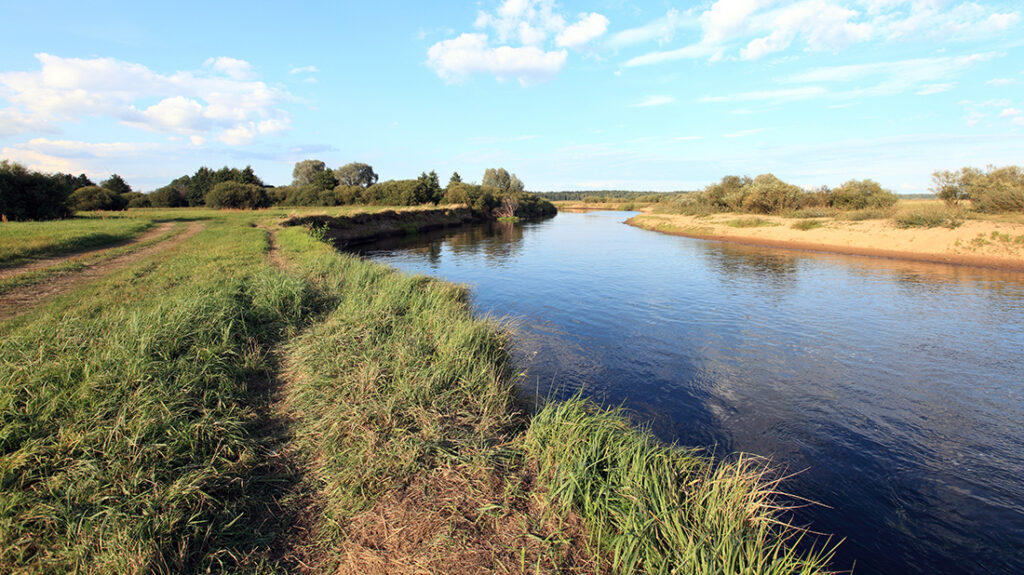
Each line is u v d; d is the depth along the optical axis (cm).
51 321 680
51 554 280
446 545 325
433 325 794
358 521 348
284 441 460
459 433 466
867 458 554
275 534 337
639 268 2072
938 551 408
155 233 2453
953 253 2184
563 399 684
